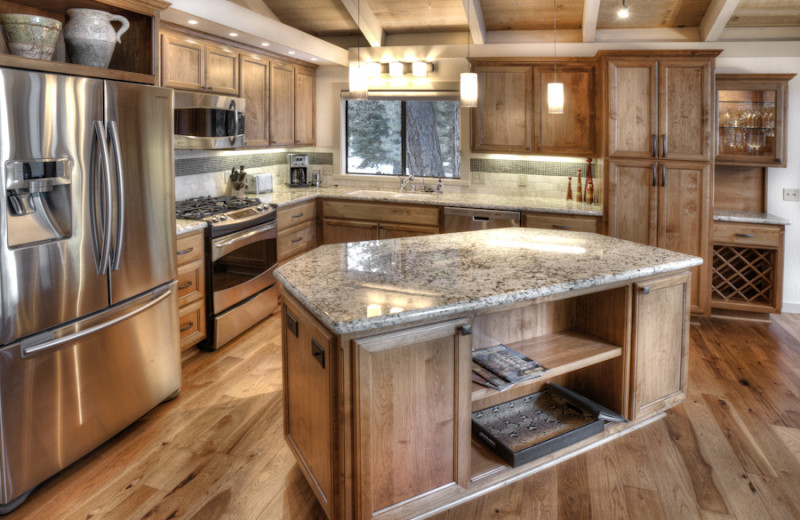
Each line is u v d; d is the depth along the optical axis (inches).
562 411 110.7
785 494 91.8
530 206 195.2
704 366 146.9
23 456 89.1
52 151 90.0
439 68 223.1
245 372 143.0
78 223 96.2
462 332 82.7
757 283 193.2
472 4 189.0
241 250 165.6
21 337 87.8
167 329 122.6
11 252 84.9
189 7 139.7
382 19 217.2
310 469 88.9
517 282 90.0
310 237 222.5
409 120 268.1
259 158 225.8
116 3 105.9
